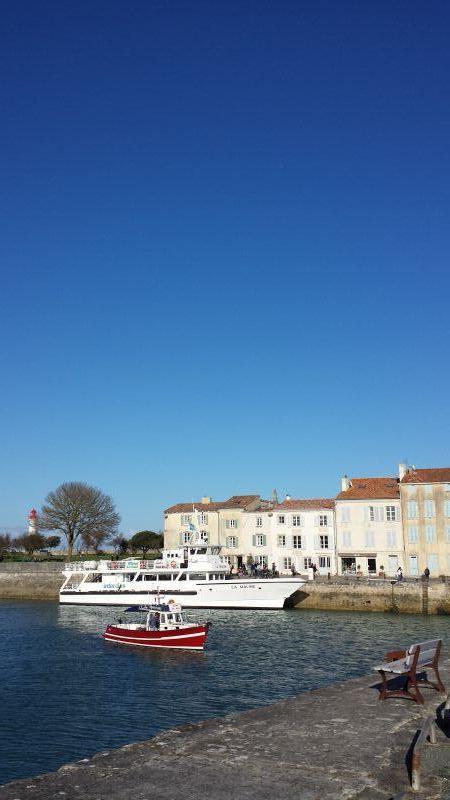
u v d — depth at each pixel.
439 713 12.81
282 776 9.57
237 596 58.34
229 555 79.50
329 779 9.45
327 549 74.19
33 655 38.66
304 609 59.19
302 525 75.88
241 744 11.11
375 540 70.50
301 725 12.26
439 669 17.84
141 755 10.57
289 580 57.75
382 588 57.41
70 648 40.88
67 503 96.31
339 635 44.28
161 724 24.25
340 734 11.66
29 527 116.31
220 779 9.47
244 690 29.11
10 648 41.12
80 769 9.95
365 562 70.75
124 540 110.31
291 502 79.31
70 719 25.08
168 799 8.74
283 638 43.34
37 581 76.44
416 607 56.00
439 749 10.77
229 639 43.25
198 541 64.56
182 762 10.20
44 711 26.27
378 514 70.81
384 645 39.72
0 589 77.44
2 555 102.56
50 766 20.06
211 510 82.25
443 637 42.16
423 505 68.50
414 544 68.31
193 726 12.29
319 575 70.12
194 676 32.28
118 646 41.34
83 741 22.42
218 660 36.22
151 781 9.41
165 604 44.22
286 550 76.19
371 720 12.58
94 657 37.84
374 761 10.21
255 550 77.88
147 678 32.06
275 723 12.42
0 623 53.16
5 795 8.95
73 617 55.84
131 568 62.56
